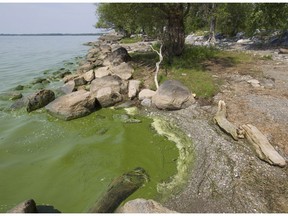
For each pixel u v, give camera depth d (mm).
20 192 8344
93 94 15172
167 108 13109
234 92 14125
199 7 20938
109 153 10172
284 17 26781
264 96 13336
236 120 11266
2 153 10422
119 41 52500
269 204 7203
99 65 24031
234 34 41062
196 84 14969
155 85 15586
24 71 25922
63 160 9875
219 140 10102
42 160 9938
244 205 7223
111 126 12219
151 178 8570
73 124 12602
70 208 7617
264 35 32344
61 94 16688
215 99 13539
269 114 11430
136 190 8055
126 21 20953
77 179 8836
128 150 10266
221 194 7641
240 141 9891
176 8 18812
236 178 8148
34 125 12578
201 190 7836
